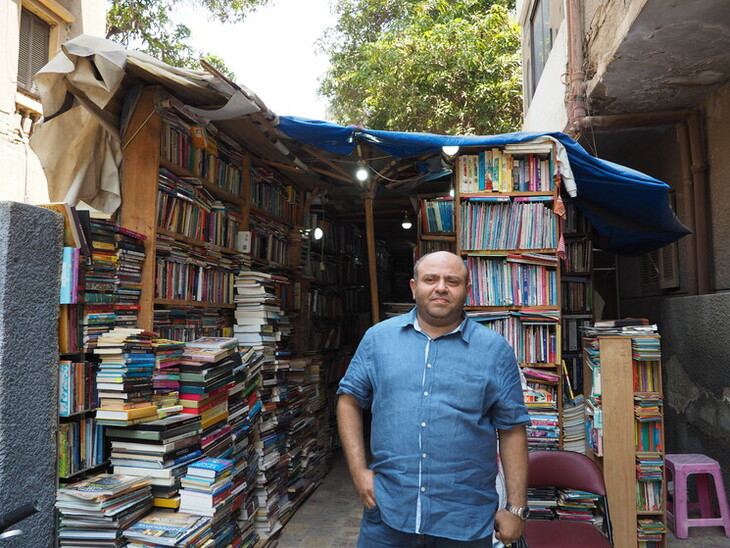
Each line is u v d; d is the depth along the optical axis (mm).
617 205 4270
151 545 2281
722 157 4238
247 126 3732
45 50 6422
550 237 3746
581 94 4605
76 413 2336
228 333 3850
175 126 3211
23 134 5996
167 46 9656
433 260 1807
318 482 4969
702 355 4266
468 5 11578
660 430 3436
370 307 8172
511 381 1771
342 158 4375
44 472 1912
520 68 10688
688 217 4633
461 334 1792
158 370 2643
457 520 1667
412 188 5246
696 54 3770
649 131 5074
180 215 3275
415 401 1732
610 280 6773
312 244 5812
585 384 3820
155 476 2518
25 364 1839
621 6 3816
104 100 2658
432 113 10992
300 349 5141
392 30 12227
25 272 1858
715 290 4391
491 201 3816
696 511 4191
